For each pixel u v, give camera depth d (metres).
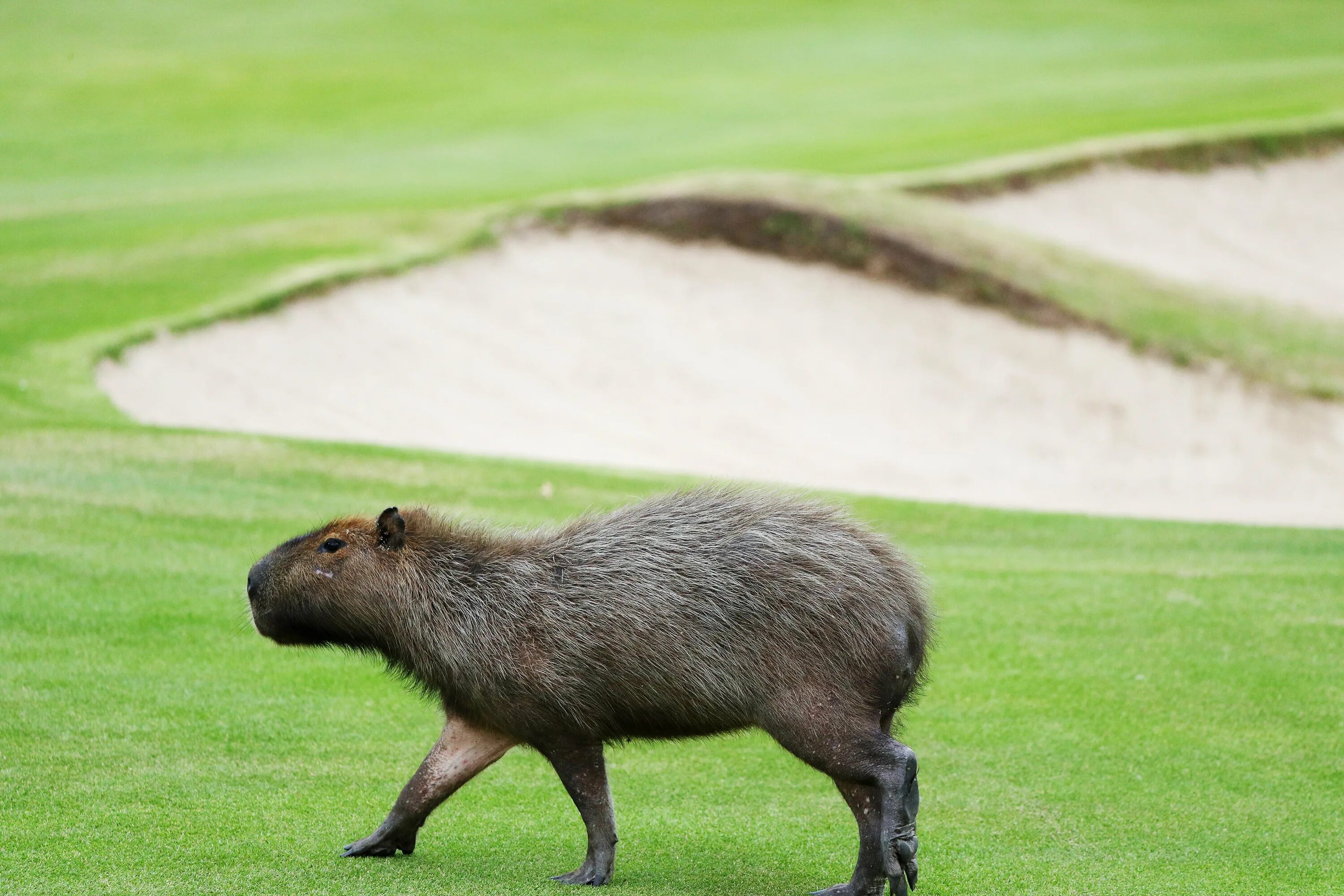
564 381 85.75
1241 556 48.91
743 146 130.62
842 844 25.47
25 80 156.38
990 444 82.12
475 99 154.75
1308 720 32.66
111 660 33.59
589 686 21.83
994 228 101.06
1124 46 185.12
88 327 74.00
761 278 95.19
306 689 32.72
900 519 53.81
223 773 27.45
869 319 91.62
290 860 23.25
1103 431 82.25
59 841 23.64
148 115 146.12
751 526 22.25
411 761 28.62
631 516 23.05
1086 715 32.84
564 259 97.31
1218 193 120.81
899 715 24.98
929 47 184.00
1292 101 142.38
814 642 21.16
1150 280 96.25
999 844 25.67
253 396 74.62
